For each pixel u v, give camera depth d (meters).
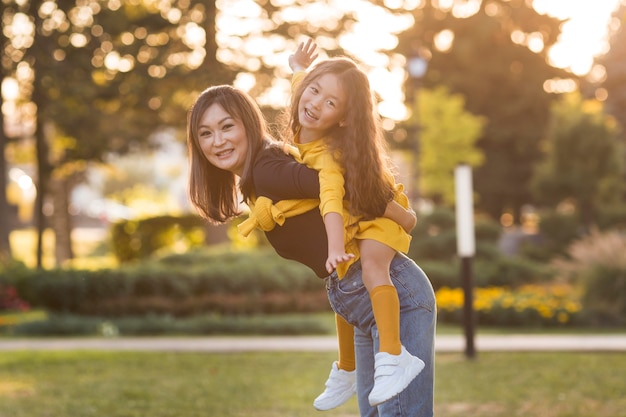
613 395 9.77
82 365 12.29
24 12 26.36
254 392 10.09
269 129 4.57
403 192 4.26
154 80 25.73
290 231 4.16
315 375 11.40
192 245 28.80
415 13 48.78
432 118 37.78
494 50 48.91
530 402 9.42
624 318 18.28
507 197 48.97
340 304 4.23
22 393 10.10
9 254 27.22
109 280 19.70
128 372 11.70
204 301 19.91
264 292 20.75
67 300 19.58
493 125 48.06
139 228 28.47
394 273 4.17
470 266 12.73
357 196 3.99
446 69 48.97
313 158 4.04
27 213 65.12
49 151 32.38
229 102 4.30
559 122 35.56
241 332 17.47
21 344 14.86
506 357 12.87
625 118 50.09
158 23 25.84
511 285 22.91
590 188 34.09
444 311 18.64
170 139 32.62
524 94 48.09
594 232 21.09
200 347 14.16
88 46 26.34
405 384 3.95
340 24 27.81
